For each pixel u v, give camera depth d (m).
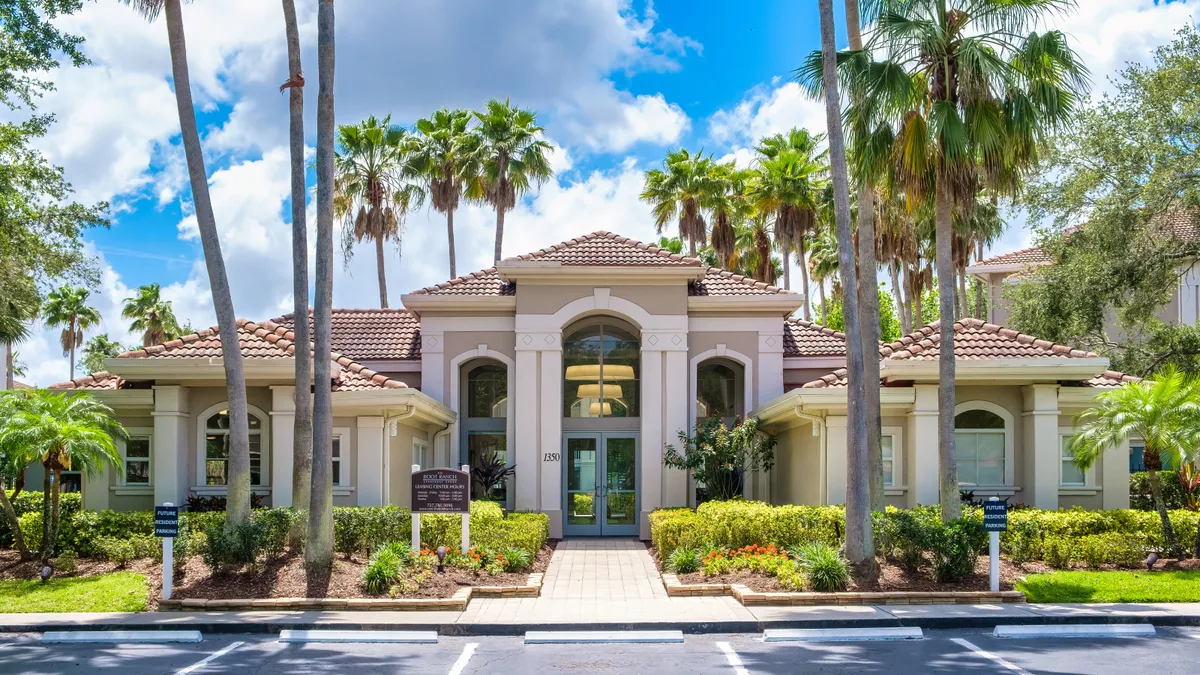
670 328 22.47
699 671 9.85
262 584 13.72
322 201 14.46
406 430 20.30
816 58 15.12
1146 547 15.67
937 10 14.89
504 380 23.72
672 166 40.47
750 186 39.78
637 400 23.48
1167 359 25.12
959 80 14.46
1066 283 24.56
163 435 18.30
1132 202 23.86
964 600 13.12
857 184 15.52
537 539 17.98
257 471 18.83
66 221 20.00
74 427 15.46
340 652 10.87
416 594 13.34
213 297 14.91
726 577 14.55
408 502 20.39
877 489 15.98
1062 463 18.72
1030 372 17.52
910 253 34.78
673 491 22.14
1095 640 11.32
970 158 14.66
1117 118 23.84
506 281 23.44
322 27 14.59
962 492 18.03
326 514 14.24
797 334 24.69
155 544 15.68
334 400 17.86
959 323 19.22
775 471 23.45
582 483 23.17
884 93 14.46
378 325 25.47
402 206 40.47
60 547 16.48
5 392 16.25
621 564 17.77
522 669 9.98
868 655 10.55
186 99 14.91
